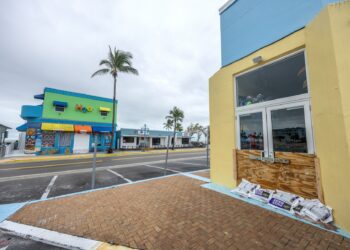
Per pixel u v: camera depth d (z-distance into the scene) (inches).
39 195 204.2
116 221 130.2
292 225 121.2
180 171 361.4
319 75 135.6
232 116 223.1
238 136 217.3
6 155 692.7
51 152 764.0
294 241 102.6
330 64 125.0
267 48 186.7
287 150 165.5
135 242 103.5
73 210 150.5
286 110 169.8
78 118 861.8
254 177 189.9
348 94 113.2
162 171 362.3
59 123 796.0
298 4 168.1
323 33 131.2
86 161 553.9
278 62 181.2
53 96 794.2
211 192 200.8
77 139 847.7
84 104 884.0
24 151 745.0
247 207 155.1
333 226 117.5
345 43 117.0
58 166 445.1
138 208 154.4
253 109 201.0
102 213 144.2
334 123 121.9
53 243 104.7
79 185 250.4
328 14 126.3
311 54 144.3
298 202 143.1
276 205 153.0
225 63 252.8
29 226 122.5
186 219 132.6
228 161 224.5
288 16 176.1
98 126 912.9
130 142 1294.3
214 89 258.2
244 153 203.3
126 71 846.5
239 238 106.5
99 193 199.2
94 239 107.0
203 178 275.4
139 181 256.5
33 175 326.0
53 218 135.2
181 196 187.0
